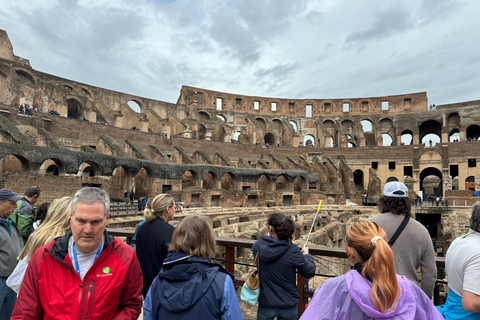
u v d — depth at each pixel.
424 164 56.78
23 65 44.69
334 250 4.69
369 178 56.75
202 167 41.12
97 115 52.69
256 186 46.72
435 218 39.12
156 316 2.83
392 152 59.66
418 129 67.38
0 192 4.69
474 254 2.99
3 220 4.58
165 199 4.86
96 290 2.93
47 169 36.94
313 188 52.72
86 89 56.59
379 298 2.25
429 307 2.51
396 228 3.77
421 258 3.70
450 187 53.53
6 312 4.51
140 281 3.28
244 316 6.08
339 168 58.56
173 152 49.22
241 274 9.54
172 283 2.84
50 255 3.00
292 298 3.97
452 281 3.27
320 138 71.38
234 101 76.12
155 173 36.78
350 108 76.56
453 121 65.69
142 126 53.75
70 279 2.96
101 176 31.03
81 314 2.86
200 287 2.77
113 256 3.11
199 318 2.68
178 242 3.02
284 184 50.94
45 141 32.84
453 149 55.12
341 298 2.49
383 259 2.33
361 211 41.72
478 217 3.20
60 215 3.86
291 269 3.97
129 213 25.55
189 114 68.81
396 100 73.62
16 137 28.86
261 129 67.75
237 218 25.94
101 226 2.97
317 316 2.52
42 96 46.25
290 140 69.69
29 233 4.95
